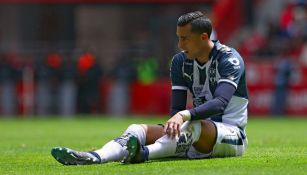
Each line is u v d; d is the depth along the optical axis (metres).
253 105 79.75
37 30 87.44
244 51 81.19
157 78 83.62
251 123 64.31
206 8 85.94
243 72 22.34
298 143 33.44
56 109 84.12
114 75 83.69
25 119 77.88
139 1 85.94
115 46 87.88
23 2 87.12
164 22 85.69
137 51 86.31
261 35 85.44
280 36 82.94
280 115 78.69
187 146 21.31
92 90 83.00
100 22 88.31
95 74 82.62
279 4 94.19
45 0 86.88
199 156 22.09
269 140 36.88
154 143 21.14
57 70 84.12
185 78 22.77
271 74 79.25
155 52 85.19
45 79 84.12
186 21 21.86
